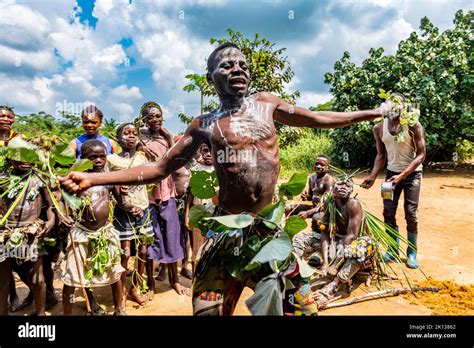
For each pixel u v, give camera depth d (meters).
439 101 11.98
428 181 11.32
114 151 4.82
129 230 4.14
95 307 3.95
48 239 3.49
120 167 4.05
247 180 2.32
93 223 3.53
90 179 2.24
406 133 4.75
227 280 2.42
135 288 4.18
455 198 9.07
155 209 4.43
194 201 4.62
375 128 5.21
